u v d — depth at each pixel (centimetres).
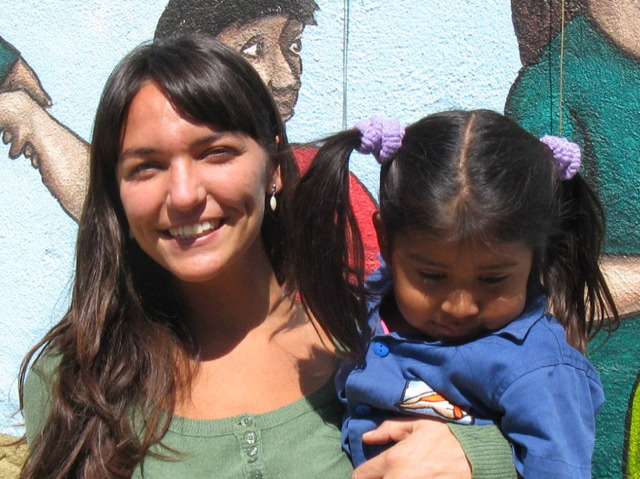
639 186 221
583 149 225
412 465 143
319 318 168
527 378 145
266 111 176
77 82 268
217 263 165
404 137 160
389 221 154
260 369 174
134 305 176
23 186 272
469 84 233
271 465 159
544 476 139
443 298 149
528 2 228
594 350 224
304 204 165
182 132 158
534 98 228
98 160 172
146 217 164
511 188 144
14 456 268
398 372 159
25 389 184
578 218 167
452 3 233
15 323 273
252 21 250
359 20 241
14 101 273
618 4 222
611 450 224
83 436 164
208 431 161
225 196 162
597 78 224
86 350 171
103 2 264
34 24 271
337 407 172
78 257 180
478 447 145
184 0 257
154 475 158
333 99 244
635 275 221
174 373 170
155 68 160
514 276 147
